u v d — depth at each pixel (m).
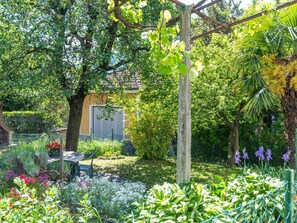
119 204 5.48
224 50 9.54
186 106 3.93
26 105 16.14
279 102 7.30
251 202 2.64
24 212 3.21
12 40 8.34
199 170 10.18
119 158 12.47
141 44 9.09
